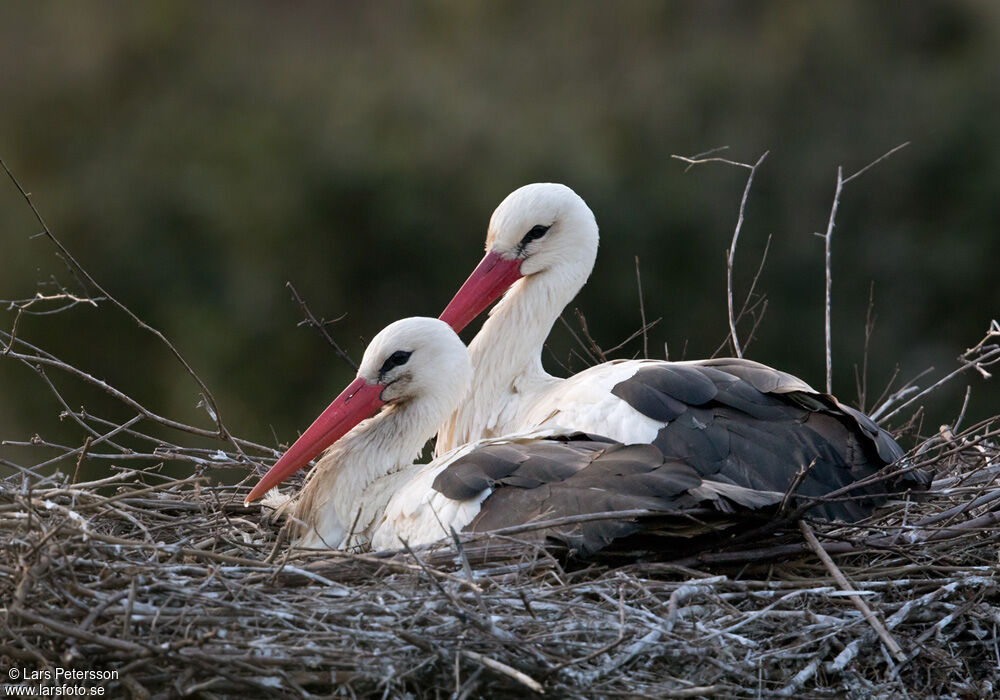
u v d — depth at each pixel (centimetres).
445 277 2012
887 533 707
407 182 2017
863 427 722
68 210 2069
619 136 2061
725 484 653
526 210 888
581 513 643
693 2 2253
